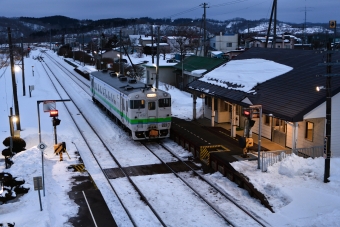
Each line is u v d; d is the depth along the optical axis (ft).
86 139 66.39
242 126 67.10
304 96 46.06
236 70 67.15
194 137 60.08
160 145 62.80
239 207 37.29
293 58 61.87
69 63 257.34
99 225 33.32
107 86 82.64
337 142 46.50
